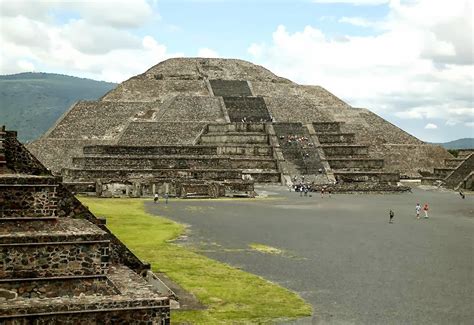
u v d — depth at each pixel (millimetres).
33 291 15492
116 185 65625
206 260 28828
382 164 90062
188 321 18594
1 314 13008
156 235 36312
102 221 19656
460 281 25156
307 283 24469
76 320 13609
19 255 15461
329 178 84750
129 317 14008
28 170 19578
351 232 40156
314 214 50875
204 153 83812
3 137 19297
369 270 27297
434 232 41062
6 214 16703
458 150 115938
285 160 87750
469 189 86500
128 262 19531
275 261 29172
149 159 76875
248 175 83188
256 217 47562
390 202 65438
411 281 25047
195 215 48000
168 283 23703
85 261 16094
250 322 18672
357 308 20578
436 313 20078
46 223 17031
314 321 18906
